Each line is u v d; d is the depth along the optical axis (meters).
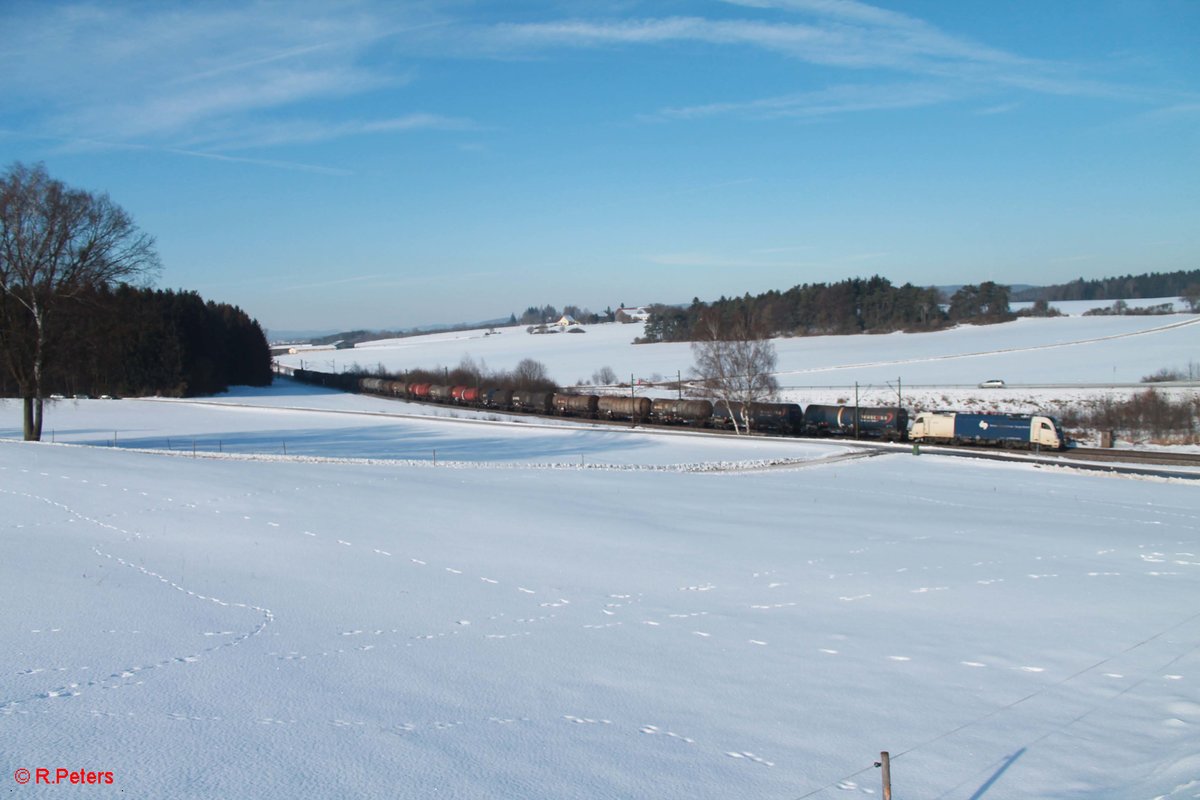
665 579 16.03
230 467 30.55
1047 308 154.50
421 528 20.17
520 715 9.03
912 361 98.88
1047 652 12.06
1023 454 45.97
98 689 9.32
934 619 13.79
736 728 8.91
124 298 72.62
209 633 11.62
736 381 62.28
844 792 7.40
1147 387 62.84
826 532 21.86
